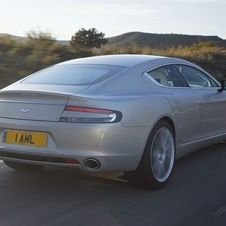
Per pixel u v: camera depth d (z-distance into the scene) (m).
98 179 6.12
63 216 4.77
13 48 16.83
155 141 5.72
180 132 6.32
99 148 5.09
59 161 5.16
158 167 5.78
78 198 5.37
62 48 19.39
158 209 5.03
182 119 6.33
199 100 6.81
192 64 7.24
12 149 5.30
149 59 6.44
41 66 15.98
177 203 5.23
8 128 5.37
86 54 20.38
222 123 7.62
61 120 5.14
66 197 5.40
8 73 14.64
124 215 4.83
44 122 5.18
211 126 7.29
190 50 36.53
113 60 6.33
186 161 7.21
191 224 4.60
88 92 5.36
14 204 5.12
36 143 5.21
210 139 7.29
